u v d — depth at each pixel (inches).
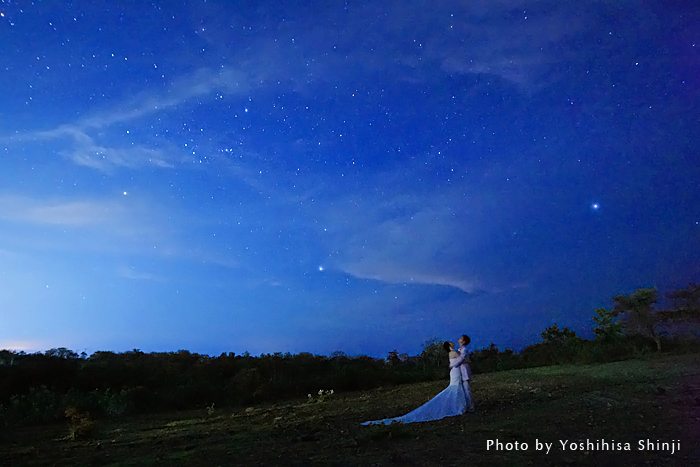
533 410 391.5
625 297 968.9
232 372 860.6
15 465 302.4
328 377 829.8
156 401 647.1
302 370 910.4
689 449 247.1
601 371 648.4
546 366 901.8
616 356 885.8
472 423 354.6
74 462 303.0
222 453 299.9
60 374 726.5
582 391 467.2
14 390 649.6
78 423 482.9
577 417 346.6
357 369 928.9
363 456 271.3
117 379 742.5
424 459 258.4
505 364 982.4
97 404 607.8
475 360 1098.7
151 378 759.7
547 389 508.1
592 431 299.6
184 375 781.3
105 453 329.1
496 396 490.9
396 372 946.1
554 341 1085.8
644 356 826.2
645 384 474.6
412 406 477.1
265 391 725.3
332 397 677.3
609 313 991.0
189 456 297.4
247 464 266.1
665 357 780.0
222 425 446.0
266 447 313.3
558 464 234.8
